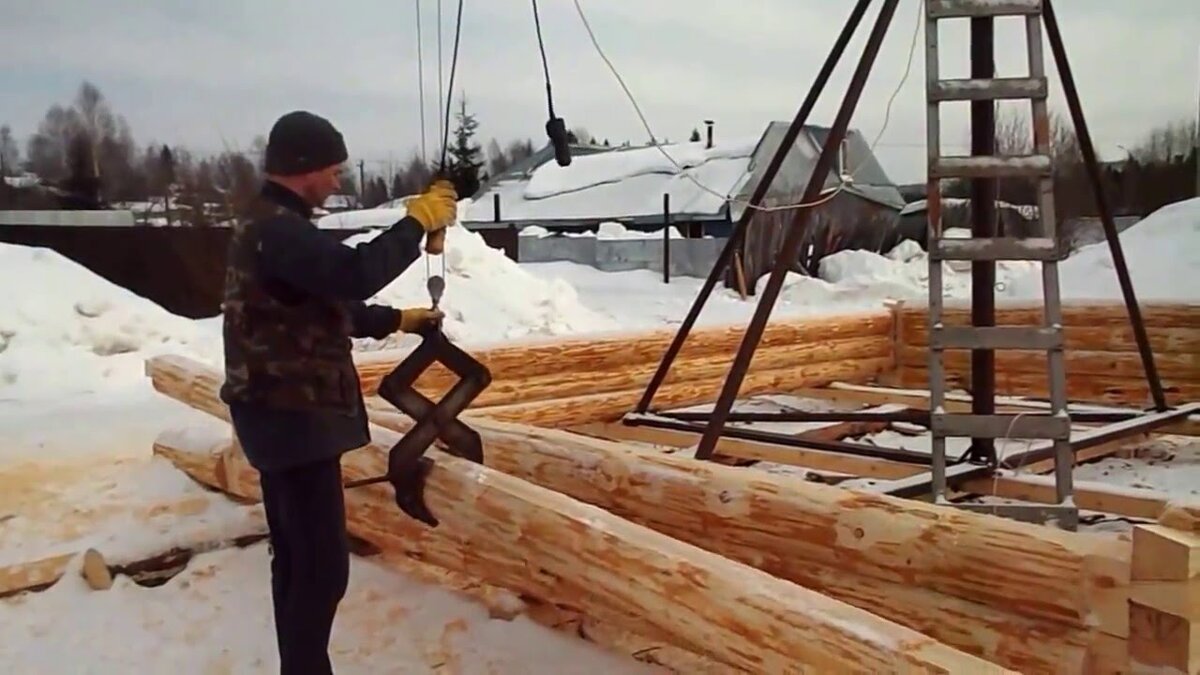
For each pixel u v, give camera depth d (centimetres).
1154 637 230
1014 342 439
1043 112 452
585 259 2834
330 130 270
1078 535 260
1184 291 1188
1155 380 679
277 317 263
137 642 345
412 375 337
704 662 315
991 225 513
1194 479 621
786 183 2795
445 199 274
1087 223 2700
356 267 252
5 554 409
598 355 707
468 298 1252
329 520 275
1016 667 260
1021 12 460
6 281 1016
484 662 324
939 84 462
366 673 317
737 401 819
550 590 338
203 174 2317
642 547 268
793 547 309
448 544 370
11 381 889
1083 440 586
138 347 998
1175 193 3152
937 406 450
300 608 276
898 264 2316
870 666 211
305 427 266
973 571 268
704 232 3056
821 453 592
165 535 415
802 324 840
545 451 382
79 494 488
